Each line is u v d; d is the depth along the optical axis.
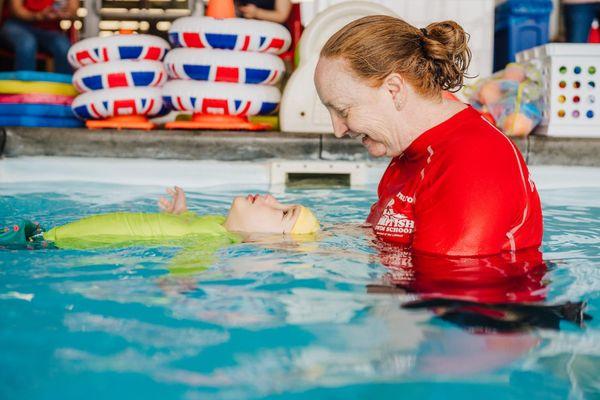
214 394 1.23
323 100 2.05
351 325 1.54
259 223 2.57
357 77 1.96
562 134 4.86
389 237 2.19
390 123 2.03
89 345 1.45
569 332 1.51
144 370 1.33
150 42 5.08
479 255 1.90
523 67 5.08
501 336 1.49
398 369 1.33
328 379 1.29
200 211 3.35
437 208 1.95
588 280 1.89
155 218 2.47
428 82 1.98
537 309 1.63
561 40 6.60
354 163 4.46
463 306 1.64
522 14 5.92
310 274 1.94
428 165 2.01
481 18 5.69
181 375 1.31
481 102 5.07
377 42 1.94
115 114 5.11
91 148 4.73
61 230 2.40
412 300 1.69
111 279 1.91
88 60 5.13
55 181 4.34
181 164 4.42
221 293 1.78
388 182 2.32
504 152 1.97
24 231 2.38
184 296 1.75
